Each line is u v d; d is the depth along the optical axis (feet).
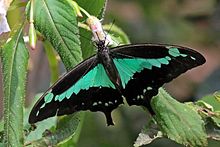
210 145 4.32
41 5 3.25
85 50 3.39
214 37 5.73
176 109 3.33
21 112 3.23
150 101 3.24
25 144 3.37
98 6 3.36
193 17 5.65
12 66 3.24
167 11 5.47
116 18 5.24
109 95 3.22
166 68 3.21
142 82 3.23
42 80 4.24
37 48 4.19
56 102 3.18
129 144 4.87
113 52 3.23
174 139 3.31
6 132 3.23
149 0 5.35
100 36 3.30
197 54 3.18
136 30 5.32
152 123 3.34
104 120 4.92
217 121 3.36
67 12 3.25
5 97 3.23
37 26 3.24
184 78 5.28
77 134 3.58
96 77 3.22
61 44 3.23
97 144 4.85
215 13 5.68
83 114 3.48
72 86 3.19
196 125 3.32
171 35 5.41
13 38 3.26
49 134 3.37
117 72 3.22
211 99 3.44
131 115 4.91
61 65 3.73
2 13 3.26
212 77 5.31
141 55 3.22
